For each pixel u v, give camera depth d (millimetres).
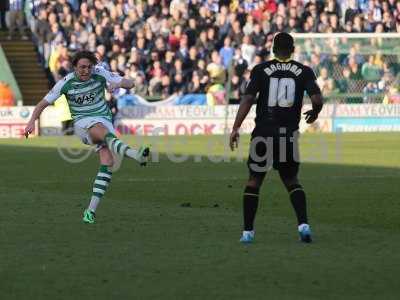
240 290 23219
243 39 94438
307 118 30266
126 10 95250
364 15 103312
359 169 54500
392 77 89750
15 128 84750
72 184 47312
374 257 27312
